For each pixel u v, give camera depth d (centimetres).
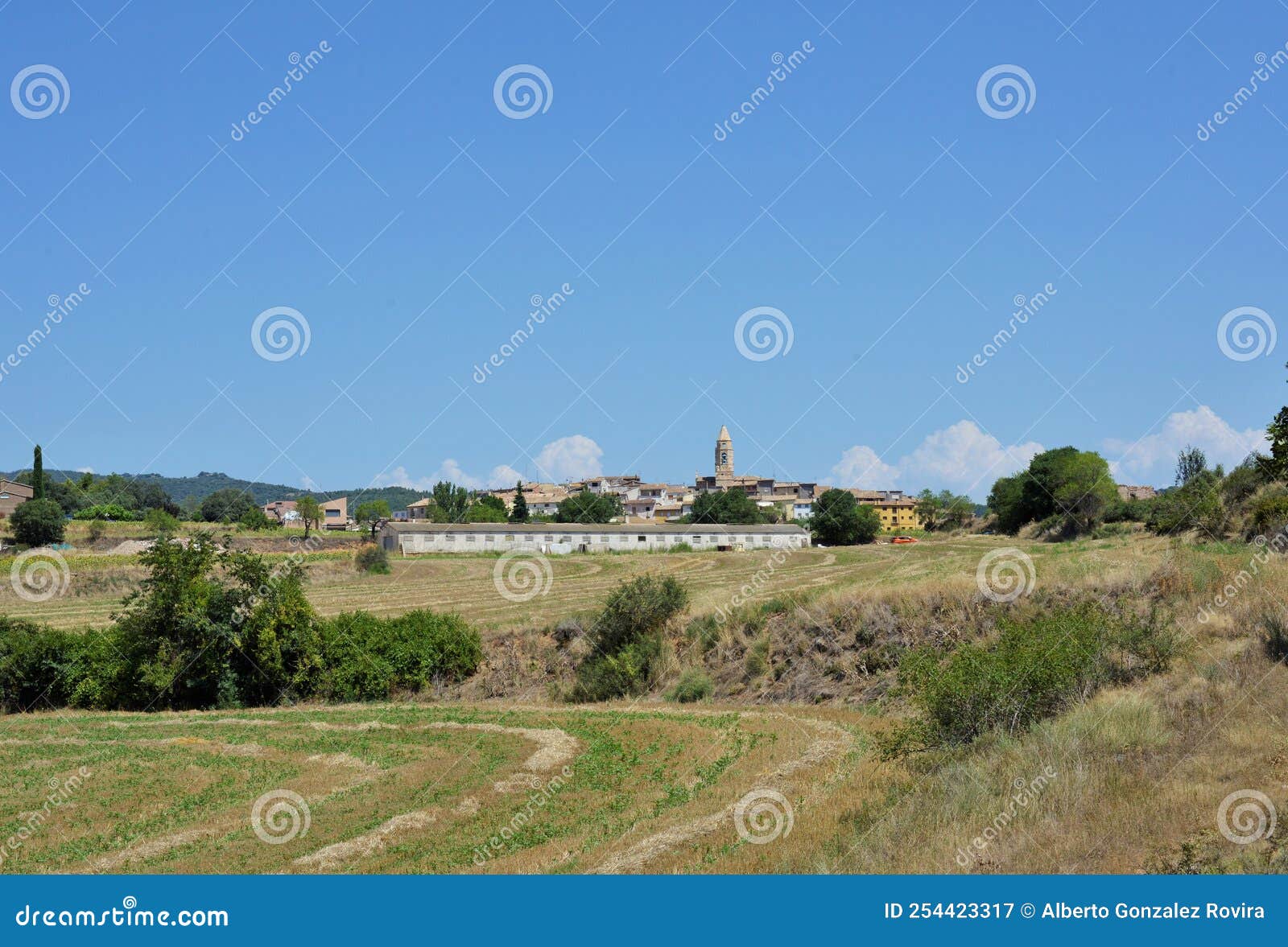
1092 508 9506
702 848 2041
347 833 2441
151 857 2312
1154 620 2927
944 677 2525
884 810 2081
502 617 6259
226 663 5141
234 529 13112
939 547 9769
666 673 4788
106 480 16388
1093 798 1838
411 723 4153
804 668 4272
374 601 7469
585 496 15212
